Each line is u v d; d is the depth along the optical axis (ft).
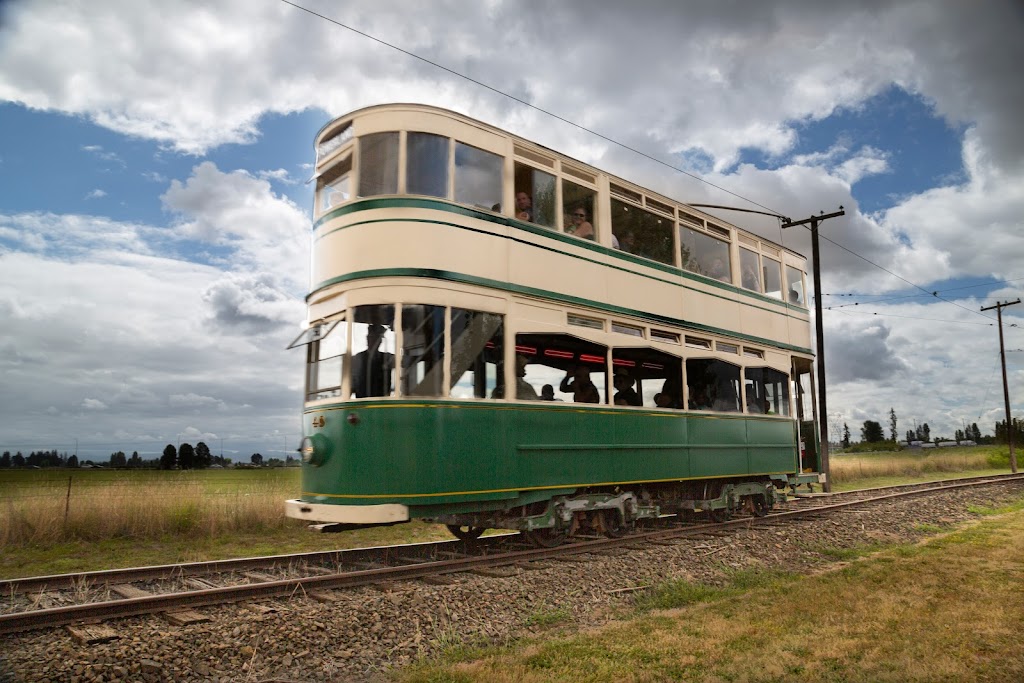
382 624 18.38
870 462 113.39
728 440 39.34
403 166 26.86
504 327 28.14
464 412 26.27
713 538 33.30
